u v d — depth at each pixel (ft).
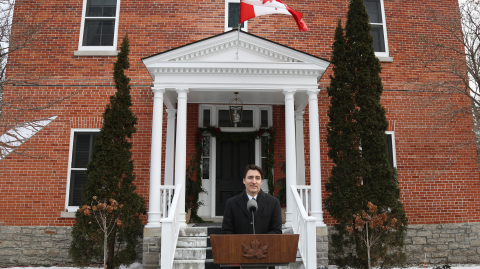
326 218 27.81
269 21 30.73
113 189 22.49
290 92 23.53
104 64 29.35
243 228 11.82
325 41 30.68
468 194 29.01
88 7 30.60
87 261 22.54
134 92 29.04
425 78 30.60
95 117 28.50
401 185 28.73
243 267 9.57
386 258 22.98
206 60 23.21
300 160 29.12
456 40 31.27
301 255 19.76
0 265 26.11
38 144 27.86
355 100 24.27
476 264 27.66
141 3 30.45
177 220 21.36
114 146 22.94
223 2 30.78
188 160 29.32
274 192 29.30
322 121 29.37
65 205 27.22
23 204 27.04
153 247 21.43
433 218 28.43
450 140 29.73
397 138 29.43
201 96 27.27
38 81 28.22
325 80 30.01
